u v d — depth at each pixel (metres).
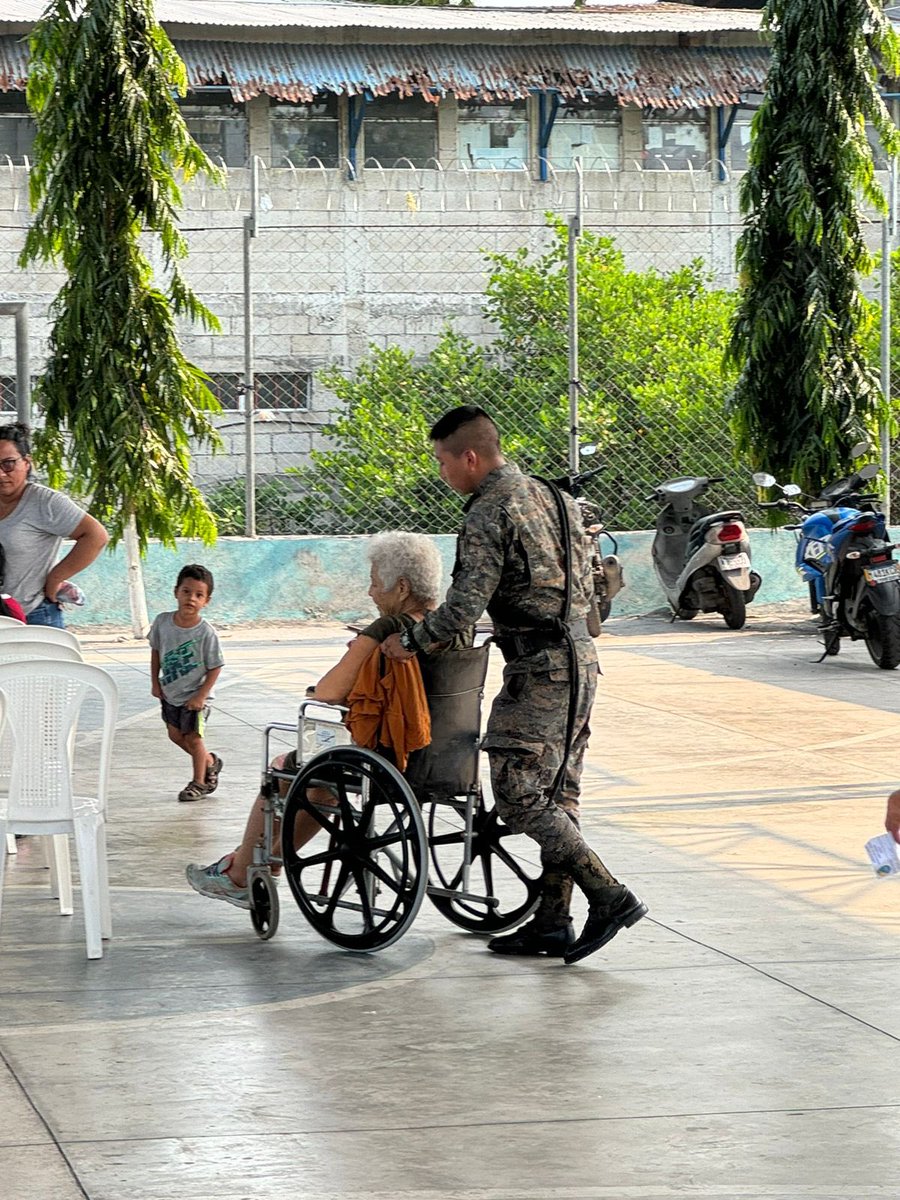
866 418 17.97
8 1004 5.85
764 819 8.87
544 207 28.97
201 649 9.50
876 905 7.15
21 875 7.90
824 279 17.75
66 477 16.42
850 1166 4.46
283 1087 5.02
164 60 15.95
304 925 6.96
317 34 29.94
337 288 27.70
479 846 6.80
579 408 20.23
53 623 8.93
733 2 39.12
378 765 6.30
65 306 15.87
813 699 13.18
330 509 19.94
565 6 35.47
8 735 7.35
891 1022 5.65
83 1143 4.59
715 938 6.67
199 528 16.09
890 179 18.47
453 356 21.05
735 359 18.25
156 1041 5.45
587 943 6.27
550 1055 5.32
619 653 16.09
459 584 6.15
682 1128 4.72
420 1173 4.39
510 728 6.29
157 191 15.82
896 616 14.64
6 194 26.19
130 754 11.02
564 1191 4.29
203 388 16.27
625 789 9.71
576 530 6.39
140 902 7.31
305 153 30.81
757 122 17.92
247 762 10.73
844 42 17.67
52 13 15.63
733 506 20.22
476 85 30.23
